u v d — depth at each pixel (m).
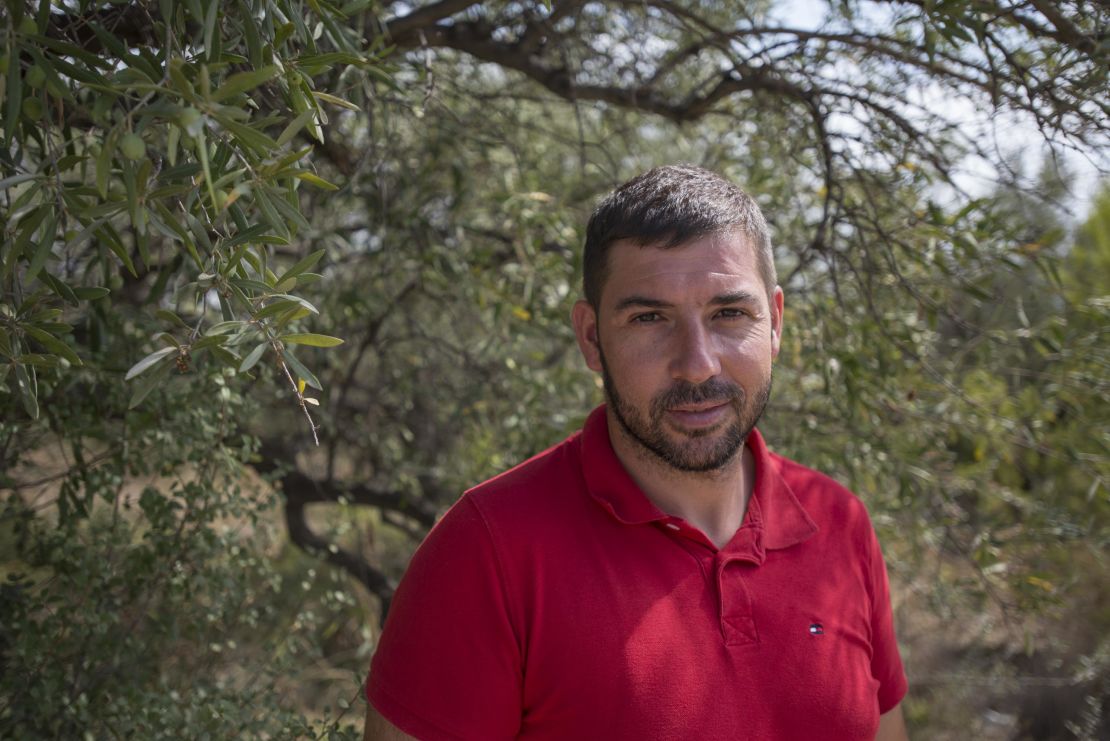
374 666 1.23
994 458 2.80
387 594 3.53
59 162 1.02
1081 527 2.74
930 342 2.63
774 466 1.40
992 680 3.51
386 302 2.98
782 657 1.21
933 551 3.05
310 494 3.42
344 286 3.01
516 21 2.55
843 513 1.41
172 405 2.00
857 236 2.34
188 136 0.97
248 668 2.26
